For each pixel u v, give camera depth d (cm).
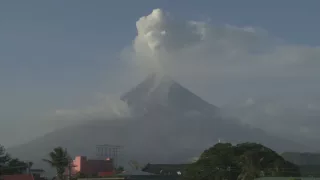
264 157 9494
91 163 15038
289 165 9481
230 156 10544
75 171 14350
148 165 16338
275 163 9288
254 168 9256
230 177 10306
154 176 12562
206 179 10644
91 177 12119
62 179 12362
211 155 10825
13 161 13012
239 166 10269
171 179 12675
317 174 9788
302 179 6334
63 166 12362
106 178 11662
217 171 10431
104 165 15325
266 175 9056
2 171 12362
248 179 9238
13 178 9725
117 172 13350
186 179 11244
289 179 6425
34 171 15412
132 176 12312
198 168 10881
